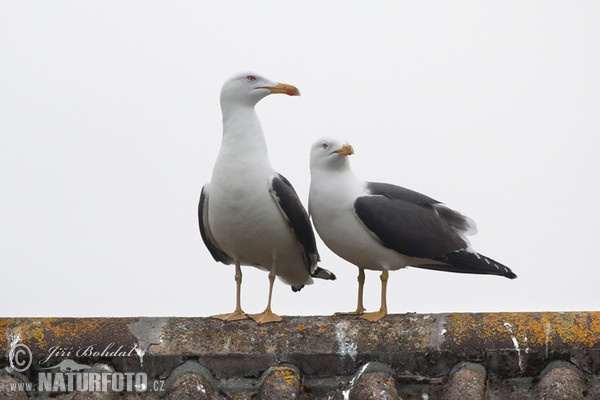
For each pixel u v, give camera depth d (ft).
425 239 40.04
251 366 33.68
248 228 40.86
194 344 34.17
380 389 31.83
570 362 32.83
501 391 32.55
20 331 34.50
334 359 33.65
